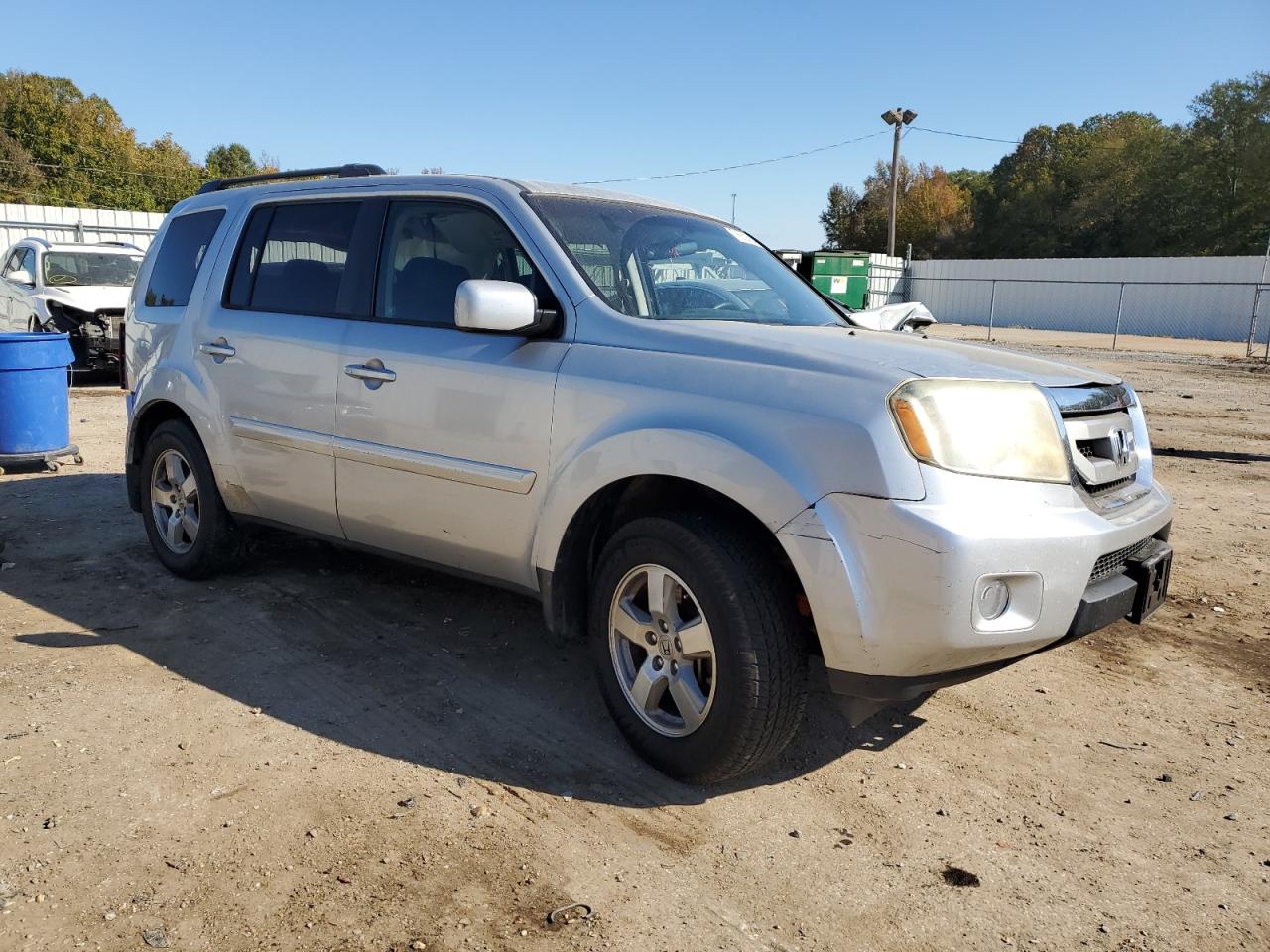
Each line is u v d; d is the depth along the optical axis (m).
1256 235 51.94
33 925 2.34
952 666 2.70
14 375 7.25
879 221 66.00
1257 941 2.46
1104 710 3.79
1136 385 16.34
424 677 3.85
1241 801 3.13
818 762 3.31
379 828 2.80
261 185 4.76
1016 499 2.72
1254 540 6.29
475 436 3.47
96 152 60.81
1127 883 2.69
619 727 3.26
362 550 4.14
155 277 5.10
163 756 3.18
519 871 2.63
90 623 4.32
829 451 2.70
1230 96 52.31
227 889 2.50
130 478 5.16
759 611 2.82
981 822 2.97
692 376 3.03
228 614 4.46
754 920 2.46
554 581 3.31
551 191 3.79
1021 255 61.47
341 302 4.05
